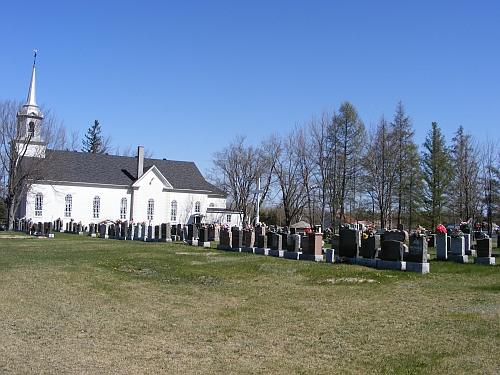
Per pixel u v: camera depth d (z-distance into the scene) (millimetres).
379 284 15750
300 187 62531
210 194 77500
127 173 68812
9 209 55375
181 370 8203
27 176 54844
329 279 17000
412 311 11828
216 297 14344
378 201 56812
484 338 9258
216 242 33562
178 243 32969
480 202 54031
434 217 59281
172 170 74062
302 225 52875
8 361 8586
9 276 17719
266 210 82250
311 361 8555
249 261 21922
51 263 21656
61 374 8000
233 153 88812
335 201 58438
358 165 58719
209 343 9742
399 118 58188
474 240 37094
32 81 59281
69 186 63031
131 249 28141
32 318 11656
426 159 62000
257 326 10953
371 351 8938
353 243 20812
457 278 16609
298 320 11391
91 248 29203
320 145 59281
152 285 16391
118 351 9250
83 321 11477
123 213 66938
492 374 7492
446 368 7820
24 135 56656
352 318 11391
